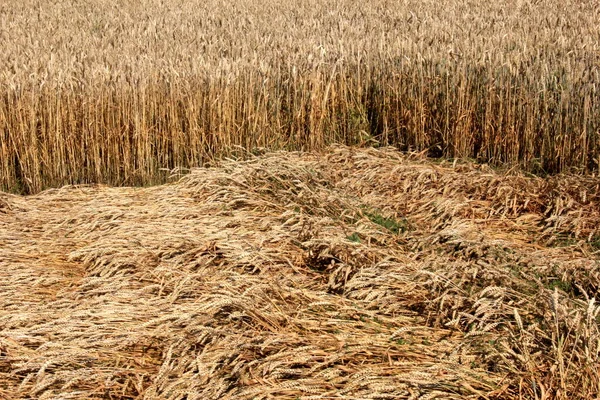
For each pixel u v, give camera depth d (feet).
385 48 29.35
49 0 51.01
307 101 27.58
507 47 28.63
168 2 49.37
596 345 11.60
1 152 24.66
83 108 24.82
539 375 11.32
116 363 11.98
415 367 11.62
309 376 11.44
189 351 12.25
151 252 16.30
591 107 23.59
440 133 27.07
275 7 45.50
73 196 22.09
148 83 25.45
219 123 26.07
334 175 23.25
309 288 15.05
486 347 12.32
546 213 20.01
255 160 23.80
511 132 25.20
